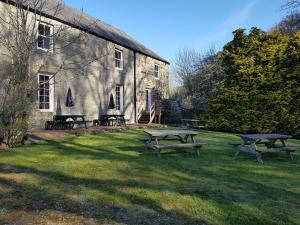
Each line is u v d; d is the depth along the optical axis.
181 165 6.81
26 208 4.03
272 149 7.54
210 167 6.68
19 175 5.62
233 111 14.51
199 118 17.22
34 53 11.56
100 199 4.41
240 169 6.56
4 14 10.83
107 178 5.53
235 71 14.94
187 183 5.34
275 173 6.24
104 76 17.17
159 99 22.64
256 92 14.13
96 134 12.68
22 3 9.36
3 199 4.33
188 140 10.44
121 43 18.55
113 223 3.62
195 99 22.50
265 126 13.82
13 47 8.82
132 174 5.88
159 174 5.93
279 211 4.09
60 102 13.87
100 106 16.88
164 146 7.65
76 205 4.16
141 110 21.16
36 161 6.92
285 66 13.77
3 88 10.72
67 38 14.01
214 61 21.53
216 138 11.85
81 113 15.30
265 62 14.25
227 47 15.53
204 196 4.64
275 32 14.61
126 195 4.61
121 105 18.95
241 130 14.28
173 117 22.89
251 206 4.25
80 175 5.71
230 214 3.96
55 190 4.79
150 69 22.58
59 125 13.38
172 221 3.72
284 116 13.48
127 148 9.02
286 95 13.50
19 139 9.16
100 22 20.11
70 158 7.35
